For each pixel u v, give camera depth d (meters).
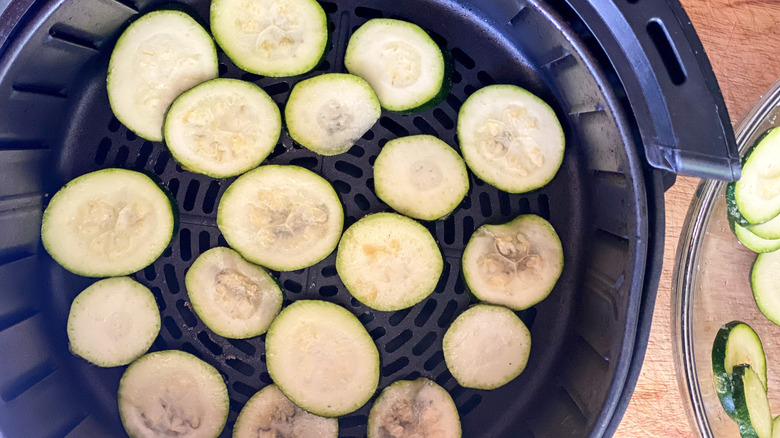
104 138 0.23
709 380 0.25
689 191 0.26
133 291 0.23
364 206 0.24
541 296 0.24
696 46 0.18
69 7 0.19
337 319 0.23
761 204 0.24
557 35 0.20
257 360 0.24
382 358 0.24
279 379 0.23
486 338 0.23
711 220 0.25
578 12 0.19
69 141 0.23
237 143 0.23
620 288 0.20
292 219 0.23
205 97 0.23
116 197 0.23
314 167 0.24
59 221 0.22
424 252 0.23
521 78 0.24
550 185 0.24
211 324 0.23
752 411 0.23
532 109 0.23
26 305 0.22
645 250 0.19
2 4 0.18
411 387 0.23
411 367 0.24
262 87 0.24
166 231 0.23
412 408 0.23
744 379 0.23
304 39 0.23
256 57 0.23
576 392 0.22
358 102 0.23
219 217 0.23
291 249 0.23
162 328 0.24
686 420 0.26
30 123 0.21
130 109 0.23
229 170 0.23
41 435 0.21
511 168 0.23
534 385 0.24
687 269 0.24
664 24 0.19
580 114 0.23
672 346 0.25
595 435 0.19
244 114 0.23
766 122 0.25
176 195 0.23
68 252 0.23
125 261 0.23
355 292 0.23
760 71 0.26
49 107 0.22
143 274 0.23
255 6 0.22
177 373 0.23
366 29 0.23
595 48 0.20
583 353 0.22
